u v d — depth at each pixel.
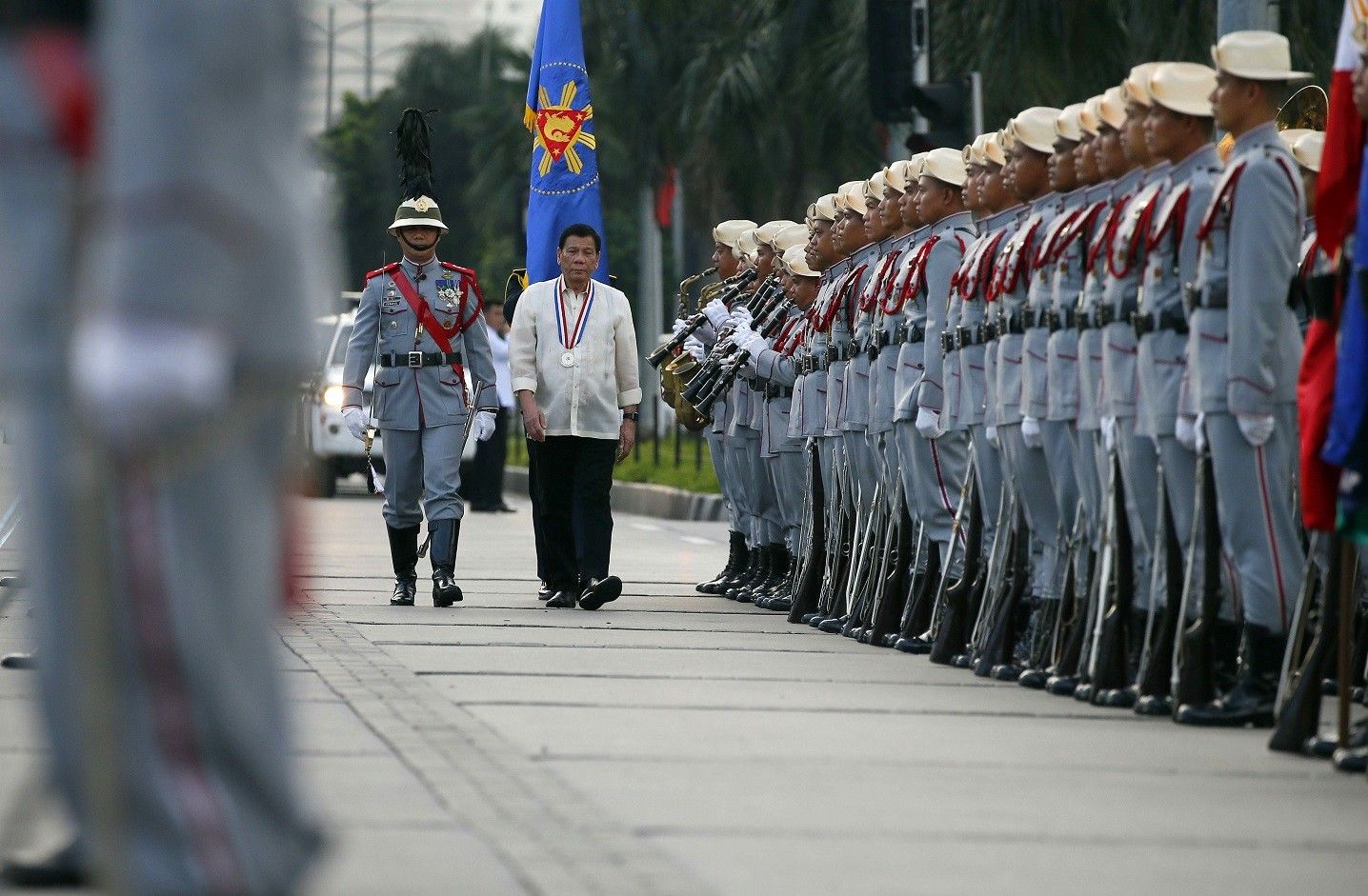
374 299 35.28
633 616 34.25
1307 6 54.03
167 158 9.40
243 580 9.98
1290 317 21.73
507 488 89.19
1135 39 57.41
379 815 16.34
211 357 9.41
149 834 9.82
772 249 38.34
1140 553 23.69
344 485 88.75
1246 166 21.36
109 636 9.73
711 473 77.12
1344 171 19.14
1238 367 21.23
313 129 11.13
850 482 32.75
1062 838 15.94
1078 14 58.69
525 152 141.75
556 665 26.45
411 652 27.52
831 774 18.55
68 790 10.37
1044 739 20.86
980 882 14.42
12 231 10.23
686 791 17.58
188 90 9.41
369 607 34.59
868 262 32.84
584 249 35.75
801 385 34.38
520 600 36.72
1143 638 23.61
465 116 151.62
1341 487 18.39
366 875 14.26
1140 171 24.58
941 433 28.84
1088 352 24.42
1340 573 19.75
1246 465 21.56
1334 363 18.97
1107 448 23.59
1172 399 22.53
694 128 96.75
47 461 10.07
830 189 94.44
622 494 77.69
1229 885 14.45
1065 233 25.23
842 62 83.50
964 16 61.06
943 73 61.56
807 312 35.03
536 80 41.09
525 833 15.70
